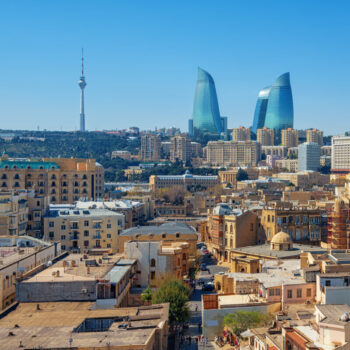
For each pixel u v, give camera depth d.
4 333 91.50
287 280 137.62
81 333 90.75
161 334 91.12
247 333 110.19
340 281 122.62
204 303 136.50
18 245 179.25
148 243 162.62
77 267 143.75
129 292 147.88
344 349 79.00
